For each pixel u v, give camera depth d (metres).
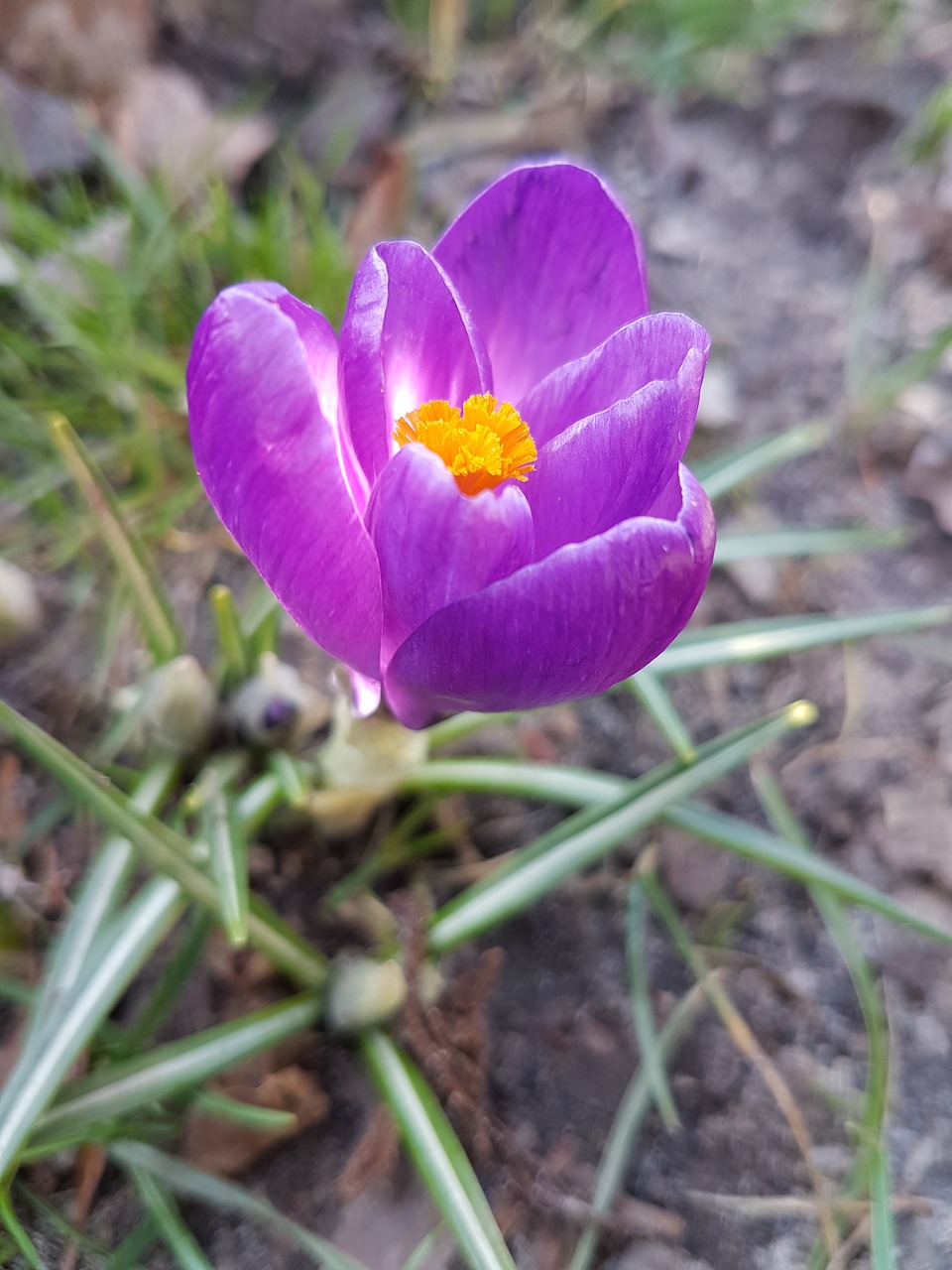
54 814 0.15
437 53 0.27
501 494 0.10
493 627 0.09
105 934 0.12
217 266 0.21
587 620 0.09
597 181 0.11
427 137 0.26
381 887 0.16
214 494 0.10
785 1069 0.15
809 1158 0.14
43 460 0.19
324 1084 0.14
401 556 0.09
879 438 0.22
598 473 0.10
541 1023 0.15
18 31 0.22
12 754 0.16
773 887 0.17
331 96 0.25
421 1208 0.13
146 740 0.14
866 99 0.27
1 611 0.16
